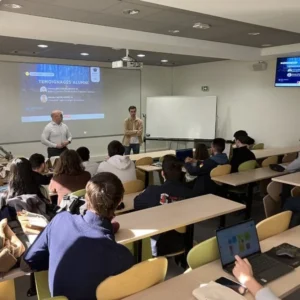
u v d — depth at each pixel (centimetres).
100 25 417
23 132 729
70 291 145
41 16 371
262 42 551
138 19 389
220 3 283
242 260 168
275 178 365
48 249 159
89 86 805
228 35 489
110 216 154
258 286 150
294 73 625
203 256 182
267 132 714
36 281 198
